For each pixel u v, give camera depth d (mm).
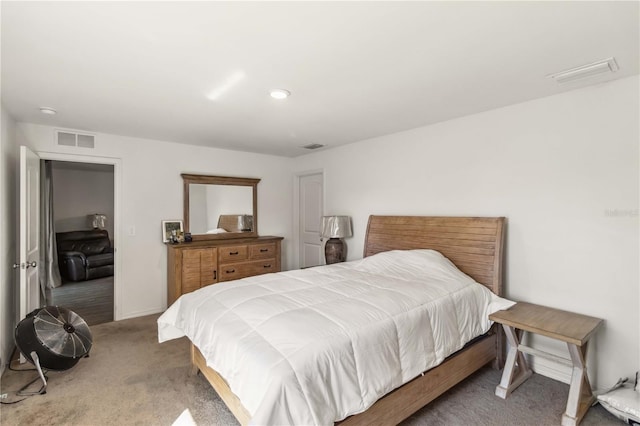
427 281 2557
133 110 2869
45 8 1409
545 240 2604
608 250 2301
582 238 2416
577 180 2436
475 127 3033
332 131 3664
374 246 3844
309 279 2623
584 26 1582
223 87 2344
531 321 2223
